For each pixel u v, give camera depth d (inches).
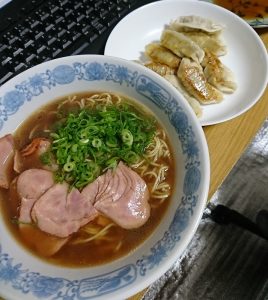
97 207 9.9
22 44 13.1
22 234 9.6
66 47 13.3
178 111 10.3
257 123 12.8
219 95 13.3
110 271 8.7
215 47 14.6
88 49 13.6
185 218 8.7
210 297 17.5
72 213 9.8
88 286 8.2
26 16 13.9
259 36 15.1
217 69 13.8
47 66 10.8
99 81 11.4
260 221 18.4
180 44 14.3
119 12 14.7
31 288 8.2
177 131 10.3
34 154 10.6
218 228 19.1
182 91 13.7
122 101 11.4
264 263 18.4
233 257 18.4
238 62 14.6
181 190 9.6
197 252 18.5
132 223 9.7
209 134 12.5
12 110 10.8
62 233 9.6
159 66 14.0
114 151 10.7
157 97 10.7
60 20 13.9
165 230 9.0
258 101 13.3
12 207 10.1
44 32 13.5
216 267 18.2
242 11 16.0
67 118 11.1
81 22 14.0
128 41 14.6
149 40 15.1
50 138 11.0
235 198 20.0
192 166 9.5
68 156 10.5
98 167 10.5
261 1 16.2
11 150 10.6
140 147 10.9
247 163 20.7
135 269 8.3
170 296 17.5
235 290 17.7
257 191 20.2
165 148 10.6
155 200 10.1
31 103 11.1
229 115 12.6
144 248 9.1
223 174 11.8
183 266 18.1
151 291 17.5
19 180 10.1
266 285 17.8
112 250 9.4
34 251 9.4
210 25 14.9
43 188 10.0
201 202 8.7
